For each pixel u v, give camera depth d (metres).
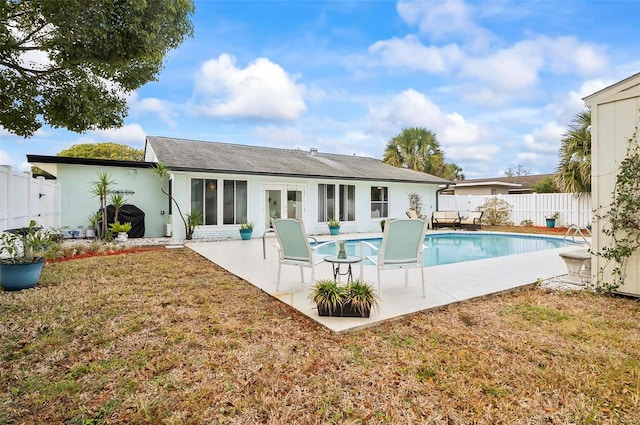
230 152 14.07
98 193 10.25
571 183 13.88
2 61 5.12
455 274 5.80
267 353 2.85
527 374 2.49
